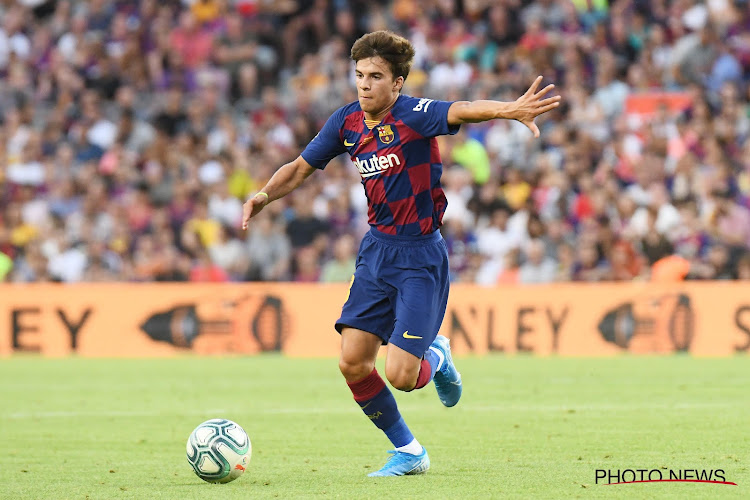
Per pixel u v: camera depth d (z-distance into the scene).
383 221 19.42
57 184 64.44
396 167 19.02
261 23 73.00
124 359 49.44
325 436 24.92
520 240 55.94
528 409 29.45
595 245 52.91
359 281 19.44
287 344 50.91
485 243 55.81
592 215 54.94
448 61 68.25
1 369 44.44
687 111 62.88
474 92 65.44
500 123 63.38
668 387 34.81
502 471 19.41
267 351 51.00
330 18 73.06
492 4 70.38
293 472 19.72
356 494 17.12
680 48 66.94
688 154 58.06
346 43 71.81
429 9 72.00
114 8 76.19
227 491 17.62
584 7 69.81
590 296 49.12
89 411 30.36
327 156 19.94
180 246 59.78
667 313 48.97
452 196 59.41
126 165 64.81
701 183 57.25
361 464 20.73
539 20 68.38
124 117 66.94
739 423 25.95
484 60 68.38
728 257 52.91
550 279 52.66
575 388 34.81
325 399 32.88
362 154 19.30
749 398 31.52
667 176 58.91
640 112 64.88
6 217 61.69
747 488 17.38
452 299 49.62
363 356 19.12
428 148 19.08
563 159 61.34
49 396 34.38
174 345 51.03
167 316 51.16
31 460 21.69
